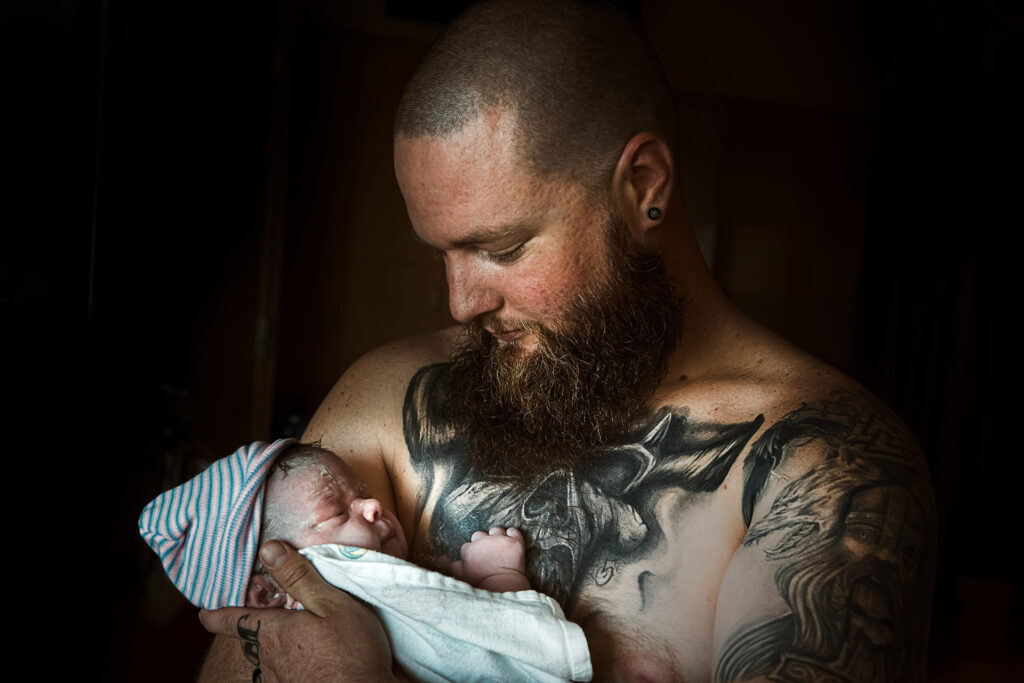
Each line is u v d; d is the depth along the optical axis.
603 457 1.14
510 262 1.07
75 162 2.36
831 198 4.48
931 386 4.05
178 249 2.78
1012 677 3.27
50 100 2.30
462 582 1.07
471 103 1.02
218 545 1.13
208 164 2.87
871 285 4.29
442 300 3.76
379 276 3.65
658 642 1.05
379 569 1.07
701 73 4.14
